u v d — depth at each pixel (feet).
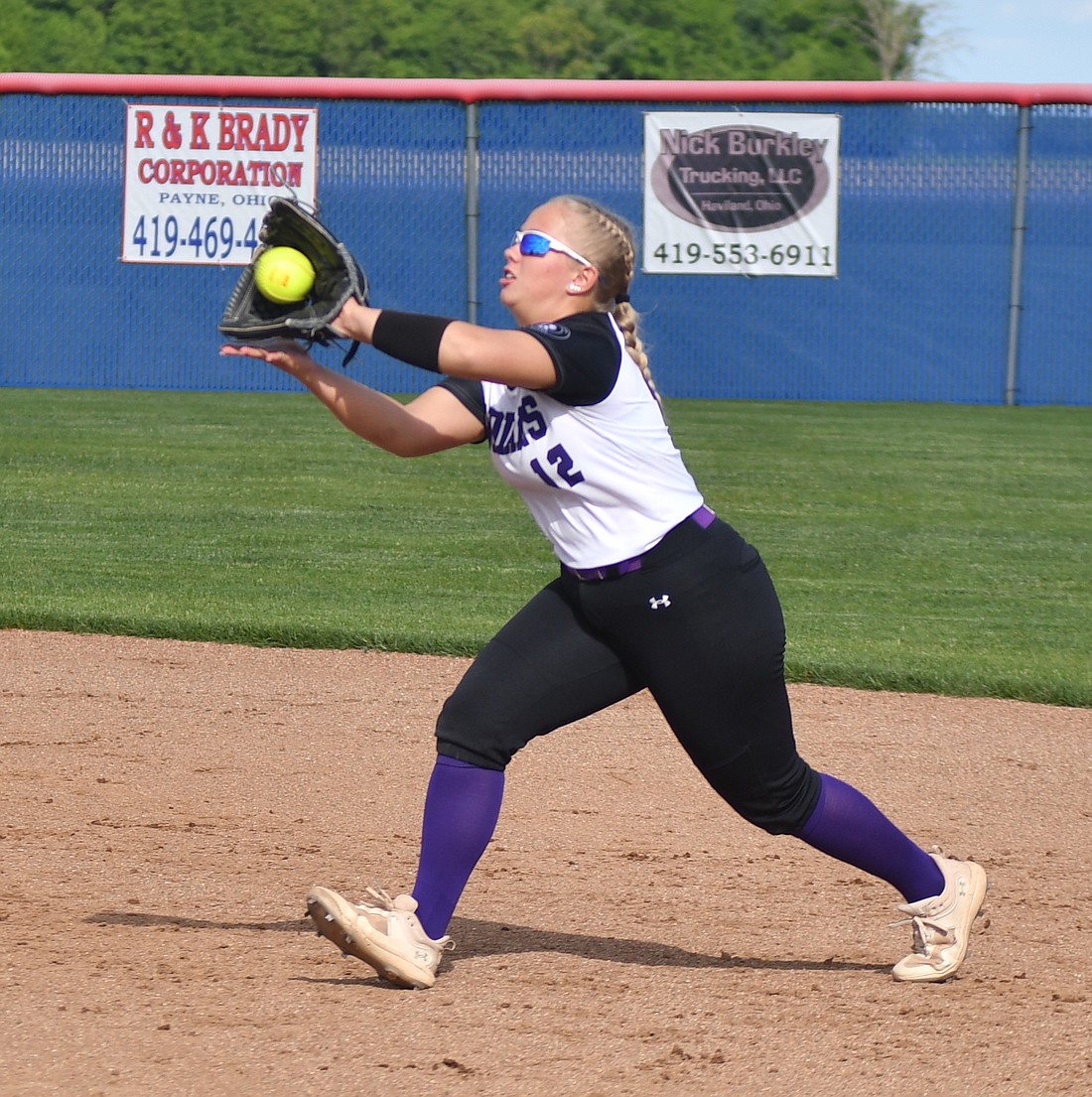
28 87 237.86
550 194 242.99
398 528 138.82
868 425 214.28
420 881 46.55
